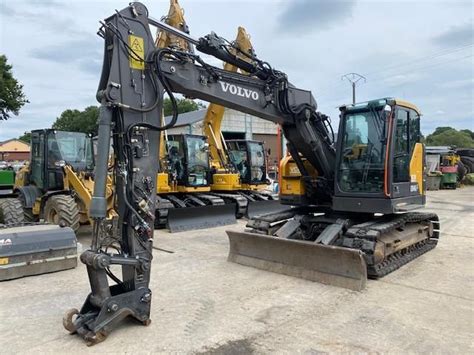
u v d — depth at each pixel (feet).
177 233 32.40
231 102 18.83
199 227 34.68
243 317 15.23
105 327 13.29
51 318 15.30
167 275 20.68
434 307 16.16
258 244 22.04
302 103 21.89
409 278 20.08
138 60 15.10
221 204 37.22
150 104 15.40
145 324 14.43
